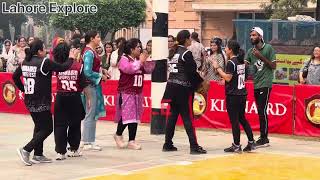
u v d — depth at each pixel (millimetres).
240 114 9539
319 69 11469
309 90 10992
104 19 31375
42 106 8242
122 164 8406
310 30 15547
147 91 13023
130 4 31578
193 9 33500
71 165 8328
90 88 9492
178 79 9164
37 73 8180
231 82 9297
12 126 12797
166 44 11461
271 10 24781
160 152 9477
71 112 8680
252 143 9641
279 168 8148
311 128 11000
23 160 8258
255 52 9844
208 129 12117
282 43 15734
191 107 9312
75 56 8797
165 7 11406
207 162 8570
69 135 8945
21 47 16312
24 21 44781
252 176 7582
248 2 31875
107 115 13656
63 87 8578
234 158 8930
